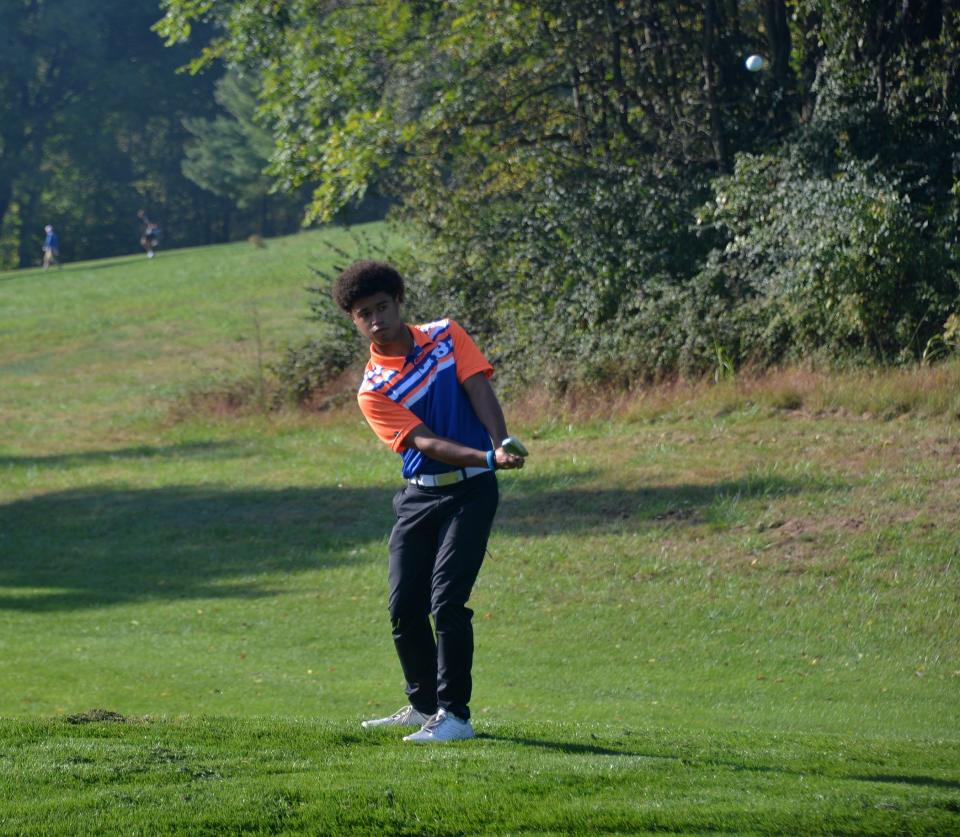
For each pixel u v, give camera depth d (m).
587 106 46.72
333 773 9.30
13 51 142.38
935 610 21.30
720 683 18.59
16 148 148.38
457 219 45.88
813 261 35.56
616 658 20.20
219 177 147.62
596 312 40.50
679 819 8.12
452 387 10.38
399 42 45.47
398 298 10.38
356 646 21.77
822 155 37.94
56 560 30.73
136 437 48.00
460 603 10.34
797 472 29.58
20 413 56.22
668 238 41.06
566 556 26.41
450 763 9.66
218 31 152.62
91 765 9.39
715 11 43.56
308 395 48.66
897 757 11.58
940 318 35.16
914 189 37.78
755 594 23.03
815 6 38.91
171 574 28.53
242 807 8.29
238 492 36.31
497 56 44.38
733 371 37.19
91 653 21.34
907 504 26.44
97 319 81.00
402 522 10.68
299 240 108.06
